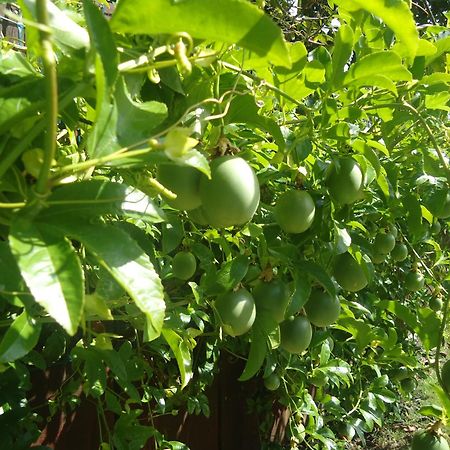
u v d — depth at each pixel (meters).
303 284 0.66
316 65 0.64
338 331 1.35
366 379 1.46
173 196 0.46
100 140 0.34
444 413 0.85
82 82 0.36
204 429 1.25
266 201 0.78
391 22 0.46
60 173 0.33
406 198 0.86
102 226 0.34
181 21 0.35
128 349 0.80
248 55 0.56
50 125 0.30
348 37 0.61
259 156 0.71
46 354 0.75
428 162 0.84
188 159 0.36
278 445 1.38
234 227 0.76
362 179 0.66
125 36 0.45
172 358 1.02
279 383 1.14
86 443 0.97
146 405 1.09
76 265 0.31
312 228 0.73
